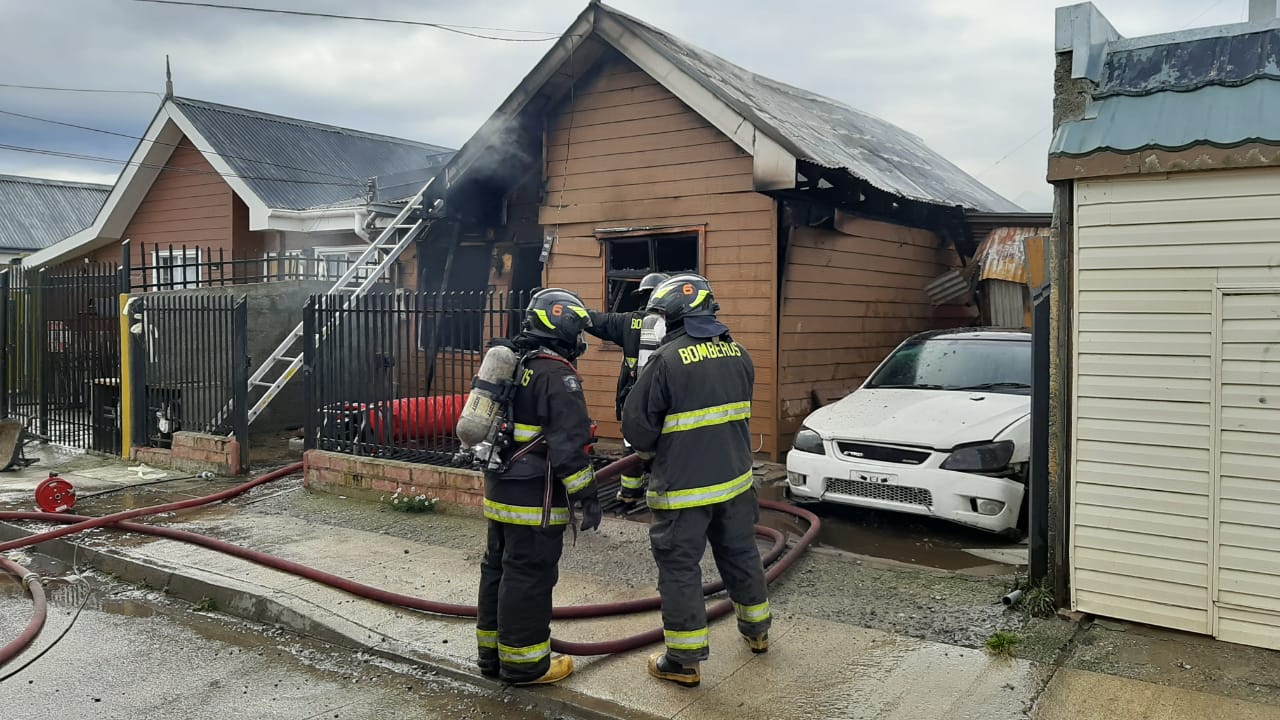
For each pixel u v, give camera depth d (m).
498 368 4.06
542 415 4.03
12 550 6.87
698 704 3.82
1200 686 3.75
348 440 8.21
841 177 8.65
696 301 4.12
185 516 7.47
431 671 4.43
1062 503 4.59
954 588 5.15
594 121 10.16
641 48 9.14
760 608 4.19
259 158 16.33
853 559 5.77
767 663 4.20
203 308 9.62
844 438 6.37
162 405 10.04
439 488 7.38
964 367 7.21
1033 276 4.69
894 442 6.13
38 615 5.20
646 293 10.30
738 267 9.14
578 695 3.96
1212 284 4.10
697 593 3.96
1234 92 4.14
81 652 4.83
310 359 8.42
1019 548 5.98
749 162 9.02
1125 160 4.20
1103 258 4.34
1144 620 4.33
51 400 11.57
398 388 7.88
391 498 7.66
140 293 11.26
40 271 11.68
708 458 3.99
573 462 3.96
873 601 5.00
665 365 3.99
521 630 3.99
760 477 8.20
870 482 6.19
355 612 5.11
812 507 7.03
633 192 9.88
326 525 7.04
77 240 17.56
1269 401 4.01
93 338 10.88
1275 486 4.02
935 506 5.91
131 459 10.30
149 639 5.03
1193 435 4.17
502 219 11.49
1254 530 4.06
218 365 9.60
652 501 4.04
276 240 15.84
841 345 9.86
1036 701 3.70
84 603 5.70
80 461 10.38
